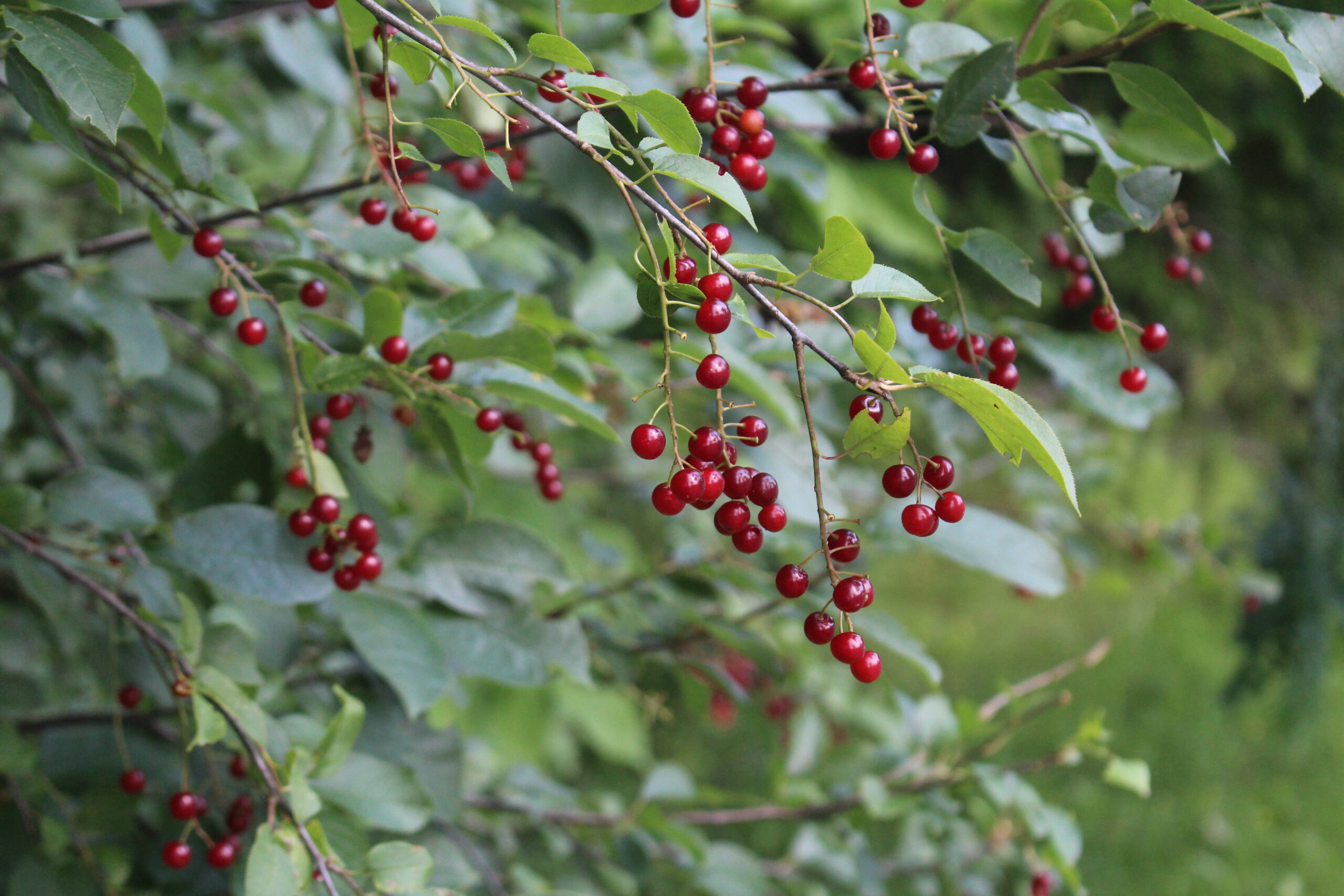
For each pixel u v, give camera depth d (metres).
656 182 1.07
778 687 1.65
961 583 5.75
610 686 1.54
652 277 1.06
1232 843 3.66
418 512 2.00
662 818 1.42
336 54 1.59
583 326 1.29
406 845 1.13
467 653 1.23
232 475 1.28
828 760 1.68
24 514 1.19
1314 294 3.98
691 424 1.81
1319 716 2.50
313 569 1.20
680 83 1.46
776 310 1.04
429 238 1.21
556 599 1.32
